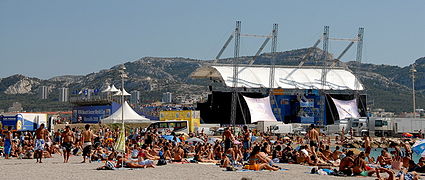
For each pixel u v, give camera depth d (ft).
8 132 112.57
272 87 336.08
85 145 97.19
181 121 237.66
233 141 107.45
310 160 99.40
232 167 84.17
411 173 72.69
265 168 86.07
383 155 107.65
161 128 237.04
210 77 388.37
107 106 307.58
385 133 274.98
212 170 84.94
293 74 357.00
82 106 332.19
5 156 111.65
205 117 321.11
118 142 87.81
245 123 315.37
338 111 327.26
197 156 103.81
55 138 147.13
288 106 339.77
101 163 96.37
